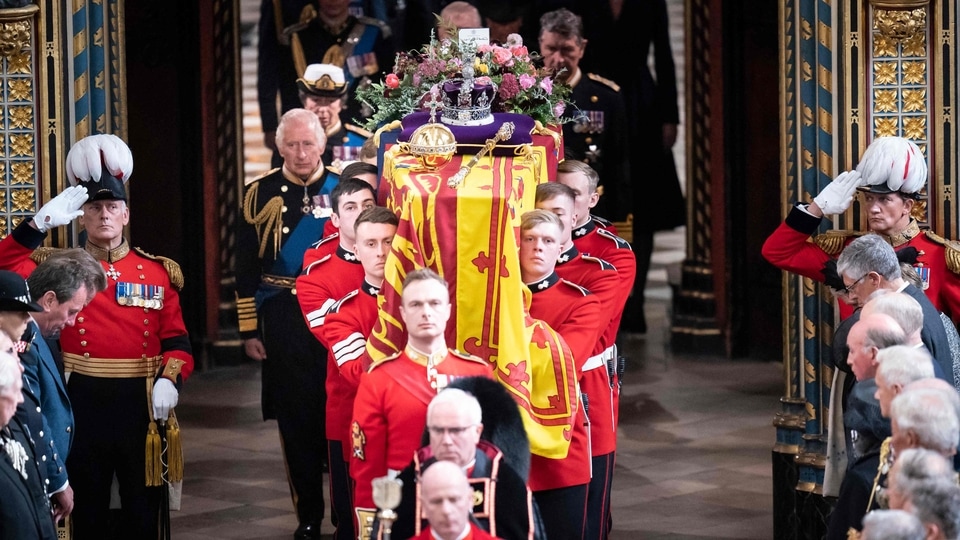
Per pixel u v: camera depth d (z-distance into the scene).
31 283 16.56
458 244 15.03
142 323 18.98
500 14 31.95
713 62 32.97
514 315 15.11
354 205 17.70
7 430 14.52
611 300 17.22
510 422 13.68
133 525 19.22
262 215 22.31
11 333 15.46
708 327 33.88
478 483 13.12
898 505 11.83
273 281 22.00
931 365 13.46
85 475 18.88
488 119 17.20
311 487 21.39
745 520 22.20
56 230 19.33
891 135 19.39
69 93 19.53
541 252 15.88
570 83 29.16
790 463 20.28
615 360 19.02
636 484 24.25
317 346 21.36
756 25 32.25
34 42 19.47
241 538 21.59
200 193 32.12
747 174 33.06
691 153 33.78
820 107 19.47
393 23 30.58
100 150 18.75
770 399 29.77
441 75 17.97
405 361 14.87
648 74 35.12
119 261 19.06
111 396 18.81
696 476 24.62
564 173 18.66
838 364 16.64
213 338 32.94
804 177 19.61
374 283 16.42
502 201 14.98
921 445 12.61
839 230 19.19
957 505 11.52
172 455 19.25
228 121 32.16
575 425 16.34
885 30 19.23
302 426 21.34
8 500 14.12
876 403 13.73
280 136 22.44
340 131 27.17
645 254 35.75
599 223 19.88
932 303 18.44
